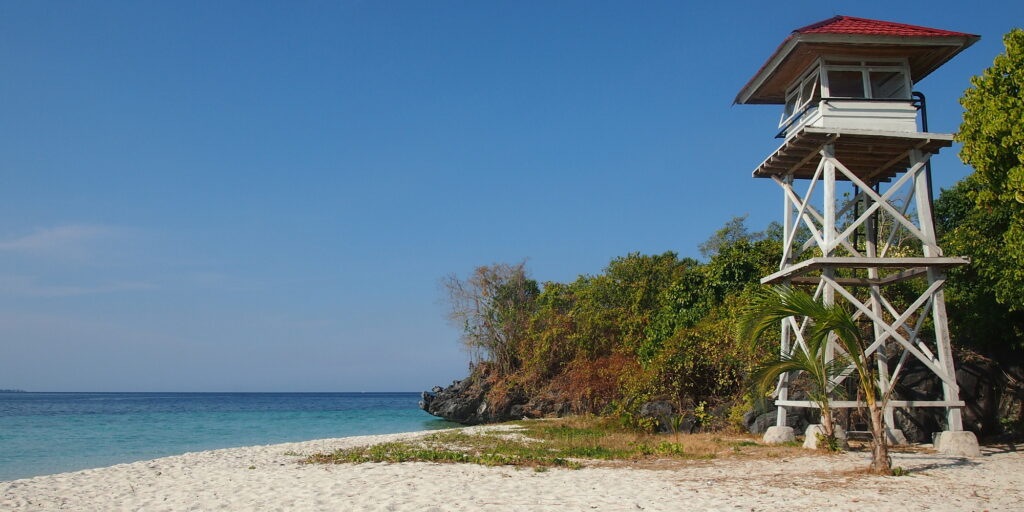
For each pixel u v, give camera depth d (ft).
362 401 455.22
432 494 37.52
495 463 52.11
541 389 147.54
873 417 42.91
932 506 31.78
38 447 95.61
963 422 64.85
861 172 66.74
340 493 38.65
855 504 32.48
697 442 63.77
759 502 33.42
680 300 106.42
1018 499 33.50
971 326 68.69
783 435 62.34
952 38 57.11
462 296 171.42
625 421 85.25
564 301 158.81
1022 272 54.29
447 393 177.27
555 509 32.60
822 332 44.09
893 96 61.21
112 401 391.45
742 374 78.69
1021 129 46.88
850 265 55.88
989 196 53.06
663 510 31.83
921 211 57.88
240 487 42.37
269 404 351.67
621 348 124.57
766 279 64.39
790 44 58.39
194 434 123.54
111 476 49.47
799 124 61.52
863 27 59.72
